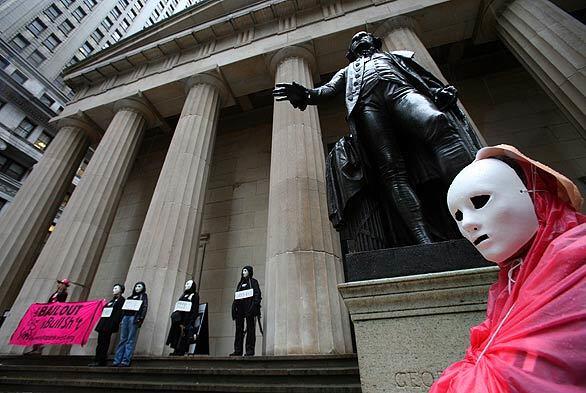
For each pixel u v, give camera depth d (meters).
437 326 1.96
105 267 15.38
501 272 1.10
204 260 13.77
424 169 2.79
